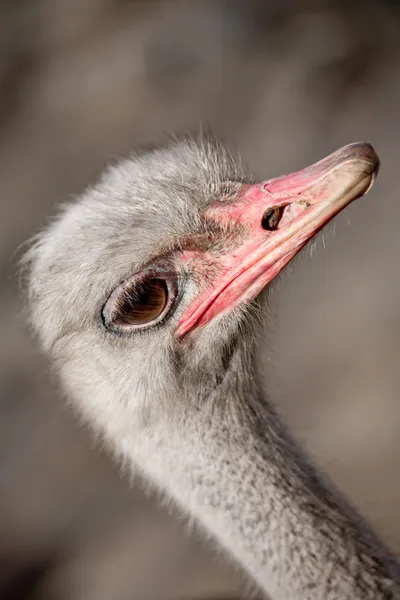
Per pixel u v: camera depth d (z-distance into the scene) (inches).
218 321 234.7
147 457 244.1
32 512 494.6
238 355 239.6
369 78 592.1
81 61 663.1
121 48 655.8
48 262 238.7
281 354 485.4
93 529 477.1
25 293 253.0
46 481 503.2
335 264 510.0
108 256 229.6
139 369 234.2
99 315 232.1
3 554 481.4
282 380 475.5
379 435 448.8
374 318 486.3
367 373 469.4
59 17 692.1
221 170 243.0
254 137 579.8
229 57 627.8
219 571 426.9
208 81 619.5
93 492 493.4
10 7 709.9
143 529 465.1
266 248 230.4
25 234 588.4
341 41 611.5
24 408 531.2
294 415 463.2
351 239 517.0
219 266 233.1
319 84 596.1
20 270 256.2
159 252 230.5
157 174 242.7
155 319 232.1
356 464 442.0
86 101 642.8
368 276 499.8
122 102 629.9
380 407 456.8
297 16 637.9
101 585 449.1
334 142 563.2
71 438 513.7
